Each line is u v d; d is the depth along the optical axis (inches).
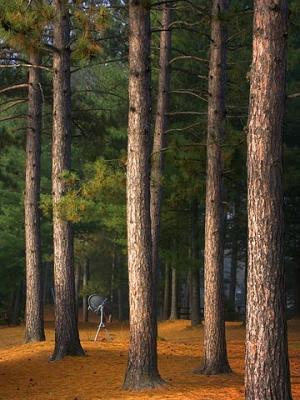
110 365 572.1
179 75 959.0
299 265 1369.3
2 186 1342.3
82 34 520.4
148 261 454.0
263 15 331.3
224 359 516.4
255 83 330.6
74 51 518.3
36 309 793.6
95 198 593.0
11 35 496.4
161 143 709.9
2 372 577.3
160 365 569.9
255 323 319.0
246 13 526.6
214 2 554.6
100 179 565.6
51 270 2439.7
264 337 316.5
